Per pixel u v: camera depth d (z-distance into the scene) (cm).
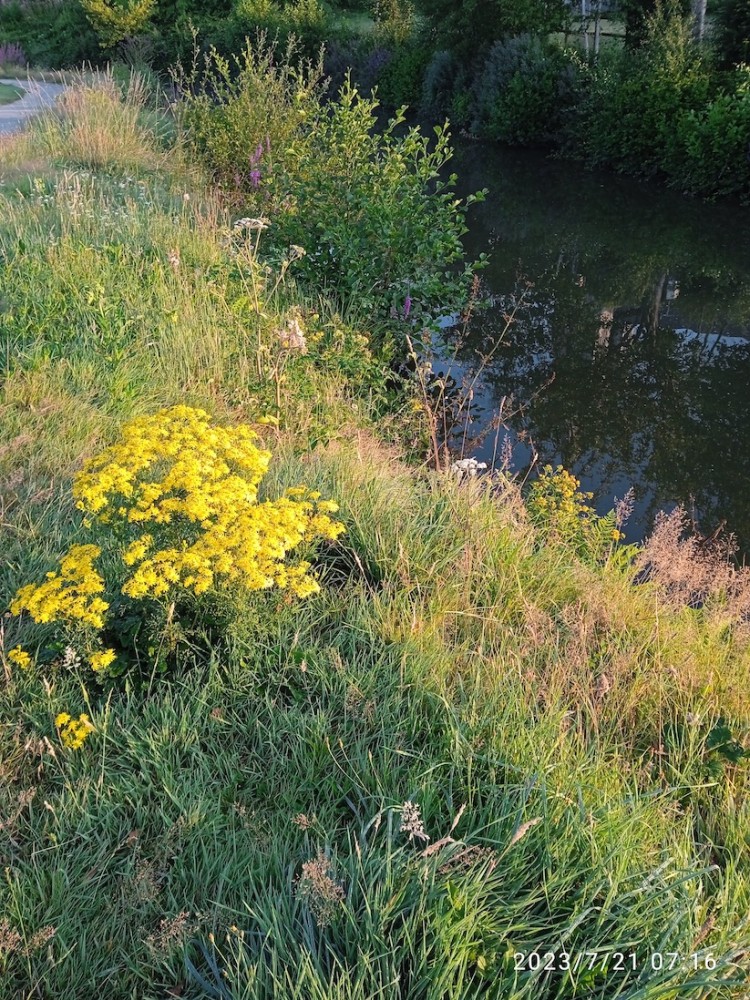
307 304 718
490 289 1011
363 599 343
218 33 2725
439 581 360
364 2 3369
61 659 293
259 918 216
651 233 1302
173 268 661
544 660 333
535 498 489
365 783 263
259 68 1249
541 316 923
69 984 209
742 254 1176
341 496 407
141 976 211
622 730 310
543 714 296
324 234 740
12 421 450
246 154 1123
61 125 1235
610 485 587
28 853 240
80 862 237
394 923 218
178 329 584
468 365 787
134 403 500
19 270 623
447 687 306
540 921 224
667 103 1641
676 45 1708
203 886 231
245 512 293
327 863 219
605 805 258
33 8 3159
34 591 275
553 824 249
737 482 591
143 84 1752
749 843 263
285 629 321
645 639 354
